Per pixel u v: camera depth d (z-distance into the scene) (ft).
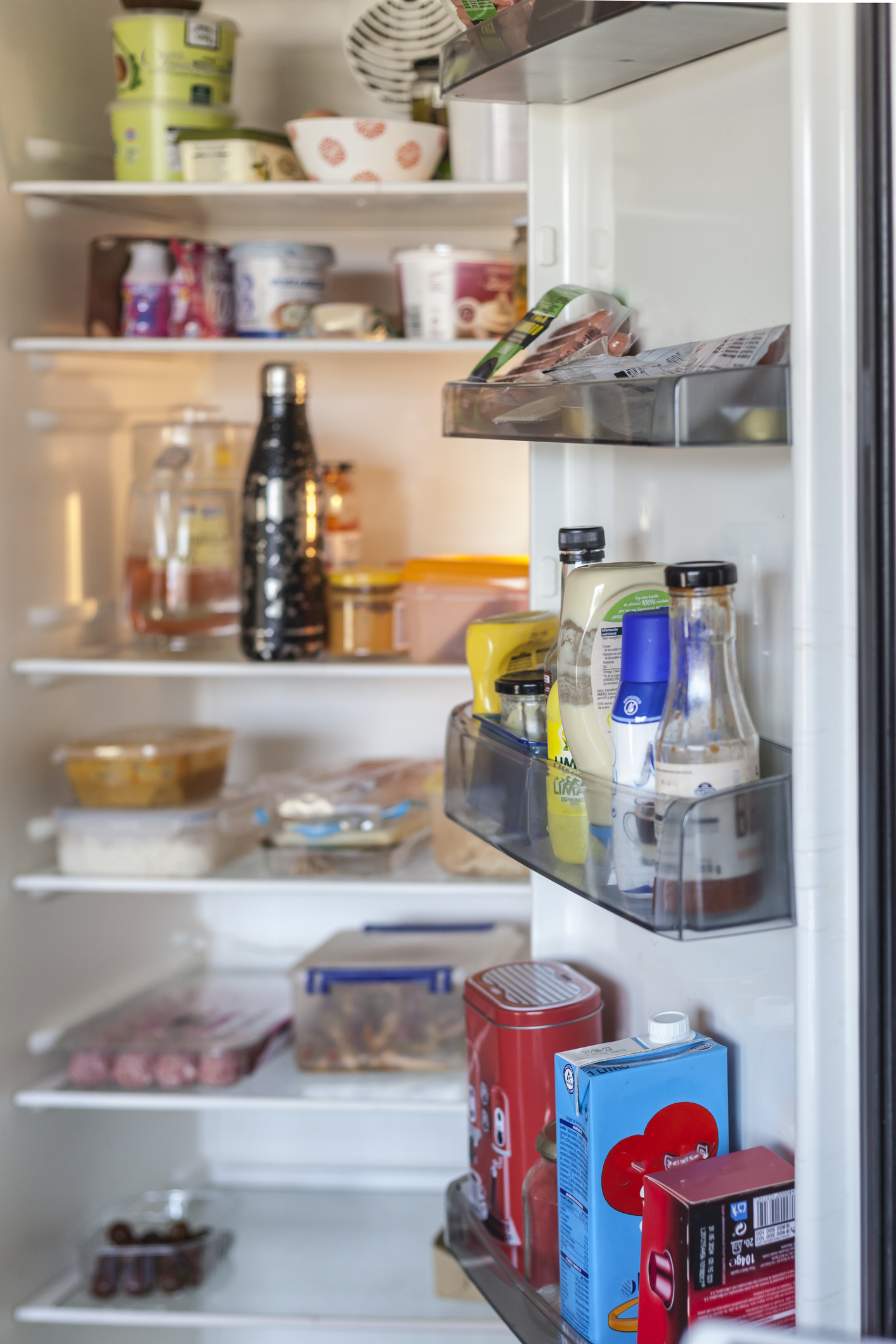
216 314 5.27
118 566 6.06
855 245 2.07
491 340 4.91
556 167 3.41
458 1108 5.08
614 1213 2.71
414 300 5.03
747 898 2.18
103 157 5.36
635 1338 2.73
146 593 5.43
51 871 5.32
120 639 6.03
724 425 2.08
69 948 5.60
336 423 6.24
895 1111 2.18
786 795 2.22
